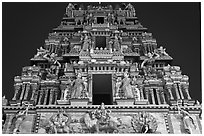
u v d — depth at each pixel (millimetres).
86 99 29562
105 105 29125
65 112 28828
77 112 28875
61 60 35312
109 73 32219
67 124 28016
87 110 28938
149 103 30734
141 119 28359
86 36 37031
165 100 31172
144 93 31859
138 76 32750
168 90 31547
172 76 32438
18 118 28516
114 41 36656
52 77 32938
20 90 31578
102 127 27625
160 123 28641
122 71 32688
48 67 34875
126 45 37375
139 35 39719
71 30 40125
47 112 29062
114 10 42969
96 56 33625
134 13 43219
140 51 37594
